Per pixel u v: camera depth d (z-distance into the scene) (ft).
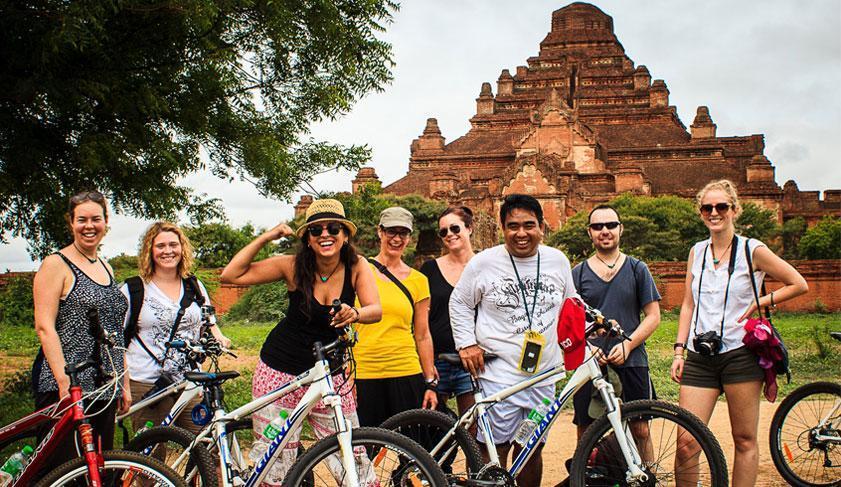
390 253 21.99
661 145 235.20
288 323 17.66
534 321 19.22
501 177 200.85
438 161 238.48
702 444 16.80
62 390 17.46
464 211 23.99
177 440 17.78
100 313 18.62
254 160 35.47
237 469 17.37
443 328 23.22
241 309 126.52
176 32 30.07
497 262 19.58
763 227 187.42
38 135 31.65
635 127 249.14
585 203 204.23
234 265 17.40
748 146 247.91
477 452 17.80
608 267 21.75
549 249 19.93
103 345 18.35
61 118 31.27
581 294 21.77
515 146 225.35
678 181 224.53
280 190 37.86
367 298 17.78
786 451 22.88
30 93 28.25
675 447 18.72
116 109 30.55
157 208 33.27
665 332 89.25
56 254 18.49
